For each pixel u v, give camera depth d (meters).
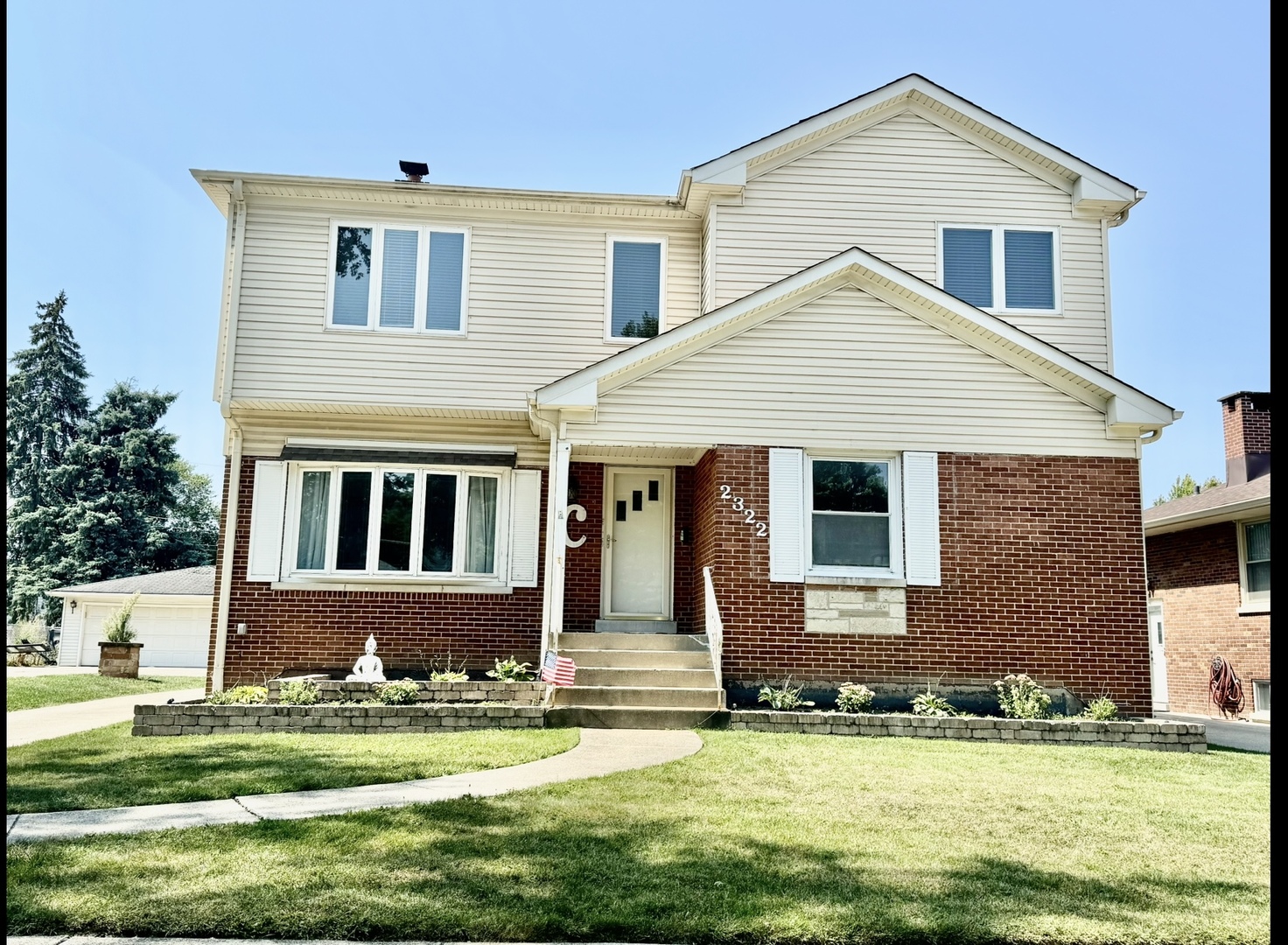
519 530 15.63
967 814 7.43
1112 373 16.00
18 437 55.53
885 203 16.16
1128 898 5.49
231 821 6.70
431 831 6.42
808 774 8.77
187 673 30.53
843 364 13.85
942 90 16.23
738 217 15.91
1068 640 13.41
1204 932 4.95
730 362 13.75
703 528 14.76
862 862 6.00
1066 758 10.39
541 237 16.06
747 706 12.95
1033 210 16.38
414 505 15.51
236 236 15.41
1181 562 21.52
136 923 4.70
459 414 15.62
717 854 6.07
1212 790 8.74
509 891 5.25
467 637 15.27
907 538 13.52
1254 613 18.81
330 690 12.71
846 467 13.88
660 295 16.19
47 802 7.22
